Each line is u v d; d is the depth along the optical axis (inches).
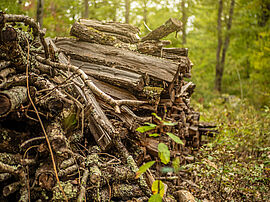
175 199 129.1
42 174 82.5
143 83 132.3
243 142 221.3
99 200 90.3
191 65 213.5
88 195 90.0
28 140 82.5
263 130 258.7
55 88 92.7
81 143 113.0
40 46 121.3
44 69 108.7
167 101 146.7
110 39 148.9
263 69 561.6
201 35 819.4
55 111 88.9
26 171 83.7
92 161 98.4
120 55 142.9
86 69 142.7
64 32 198.2
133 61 140.4
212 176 147.5
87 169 94.2
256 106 445.7
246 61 701.9
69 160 86.6
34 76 97.0
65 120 92.9
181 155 182.7
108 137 108.6
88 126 113.3
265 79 551.8
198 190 142.2
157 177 121.6
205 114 350.3
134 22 460.8
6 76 84.1
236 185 145.9
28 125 91.9
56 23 340.5
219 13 682.8
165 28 146.2
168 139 143.6
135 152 122.0
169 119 149.7
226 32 661.3
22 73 93.4
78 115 94.0
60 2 392.8
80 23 159.6
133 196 102.7
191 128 221.9
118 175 100.4
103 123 100.1
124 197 101.3
